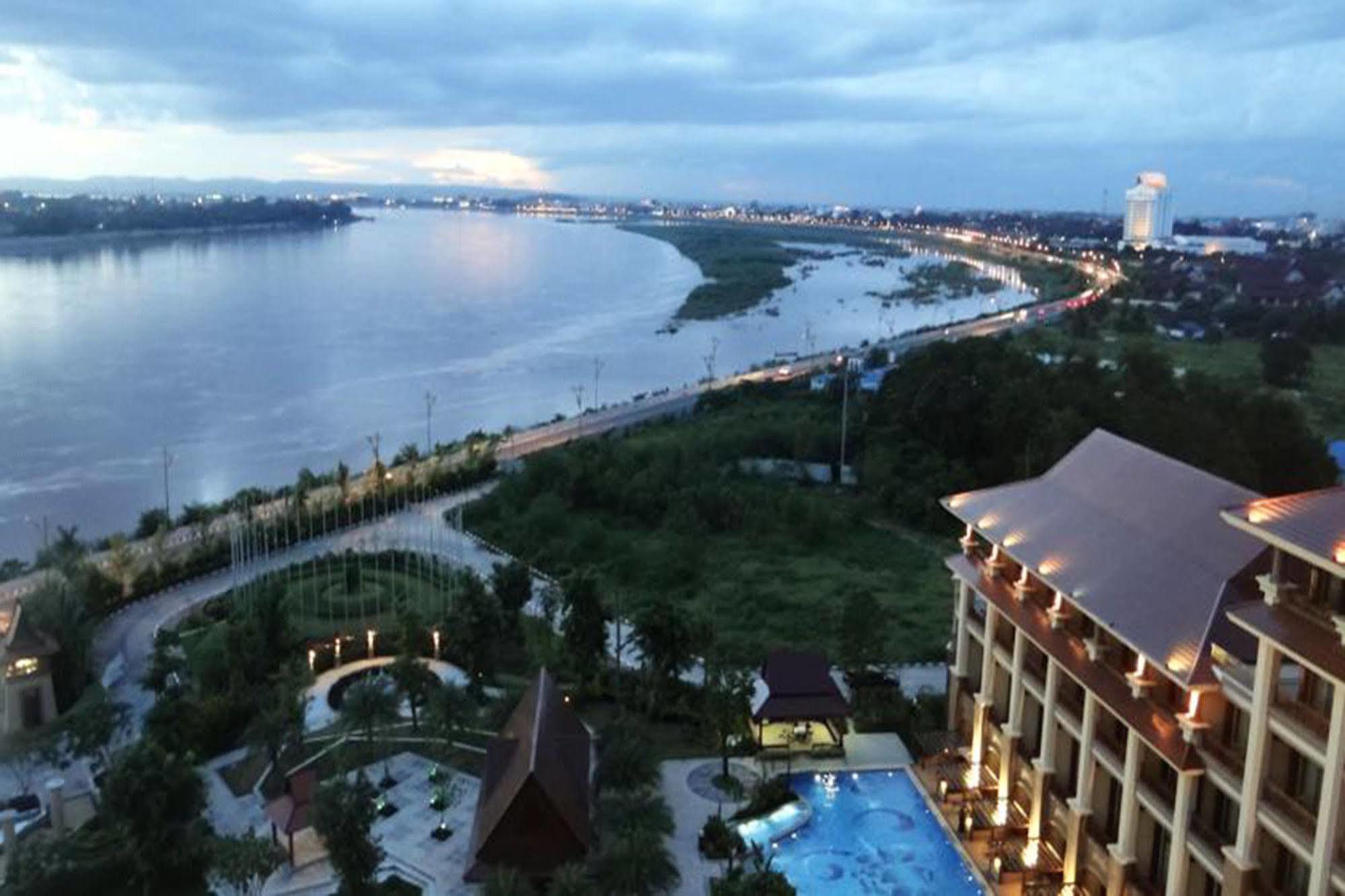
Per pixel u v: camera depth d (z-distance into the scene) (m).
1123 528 57.41
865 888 57.88
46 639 75.88
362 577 102.38
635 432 157.12
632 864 53.31
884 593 102.19
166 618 96.38
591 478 126.94
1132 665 52.72
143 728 72.00
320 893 56.94
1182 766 45.62
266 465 156.12
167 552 107.94
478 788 66.44
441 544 115.12
